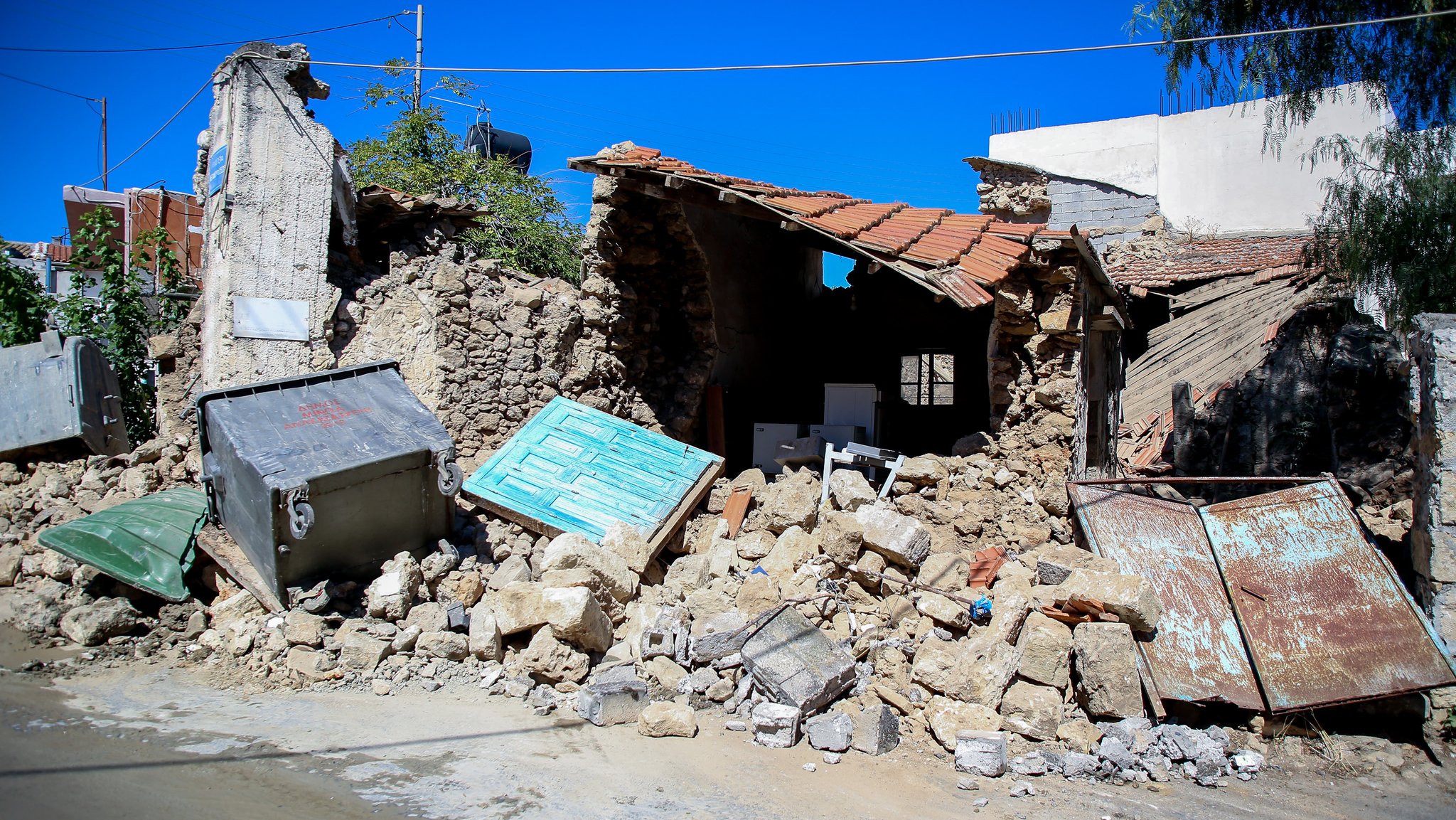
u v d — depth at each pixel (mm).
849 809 4906
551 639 6418
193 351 9484
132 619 6875
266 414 7230
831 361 14367
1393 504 9859
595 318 9969
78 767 4668
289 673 6211
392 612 6680
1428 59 9906
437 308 9258
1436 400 6633
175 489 8234
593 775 5094
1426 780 5758
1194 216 19734
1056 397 8656
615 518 8086
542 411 9164
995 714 5918
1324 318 12109
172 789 4512
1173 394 13039
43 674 6109
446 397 9133
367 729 5500
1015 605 6449
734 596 7320
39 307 12086
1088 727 5977
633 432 9109
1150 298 16484
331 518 6801
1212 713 6410
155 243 12250
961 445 9008
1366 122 17984
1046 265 8609
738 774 5254
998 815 4949
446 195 16375
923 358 13836
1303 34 10461
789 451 10414
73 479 9156
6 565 7742
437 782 4867
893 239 8703
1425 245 9445
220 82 9367
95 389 9672
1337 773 5832
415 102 18453
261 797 4523
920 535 7188
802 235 11773
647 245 10508
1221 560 6926
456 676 6383
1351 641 6312
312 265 9133
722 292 11383
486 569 7578
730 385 11648
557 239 15812
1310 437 11469
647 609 7055
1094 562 7051
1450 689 6148
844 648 6625
